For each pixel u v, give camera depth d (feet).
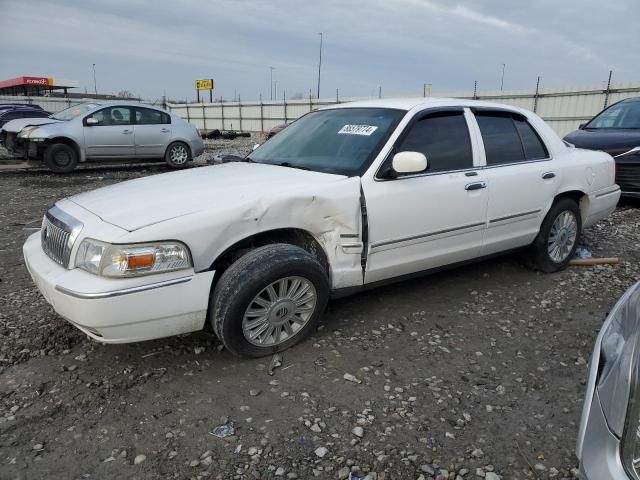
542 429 8.41
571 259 16.22
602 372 5.88
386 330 11.75
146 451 7.73
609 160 16.71
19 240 18.89
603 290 14.40
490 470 7.47
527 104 78.13
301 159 12.55
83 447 7.79
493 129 13.79
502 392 9.42
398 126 11.84
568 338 11.56
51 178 35.86
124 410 8.68
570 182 15.07
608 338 6.16
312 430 8.25
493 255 14.05
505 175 13.37
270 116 129.70
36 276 9.67
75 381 9.47
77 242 9.01
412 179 11.64
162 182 11.19
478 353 10.83
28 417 8.45
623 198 27.14
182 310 9.09
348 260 10.94
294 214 10.08
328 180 10.77
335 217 10.53
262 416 8.59
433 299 13.56
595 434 5.56
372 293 13.84
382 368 10.14
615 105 28.63
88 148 37.47
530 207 14.08
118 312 8.52
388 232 11.30
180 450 7.76
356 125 12.59
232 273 9.49
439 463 7.59
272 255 9.68
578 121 72.59
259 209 9.67
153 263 8.70
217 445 7.88
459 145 12.85
